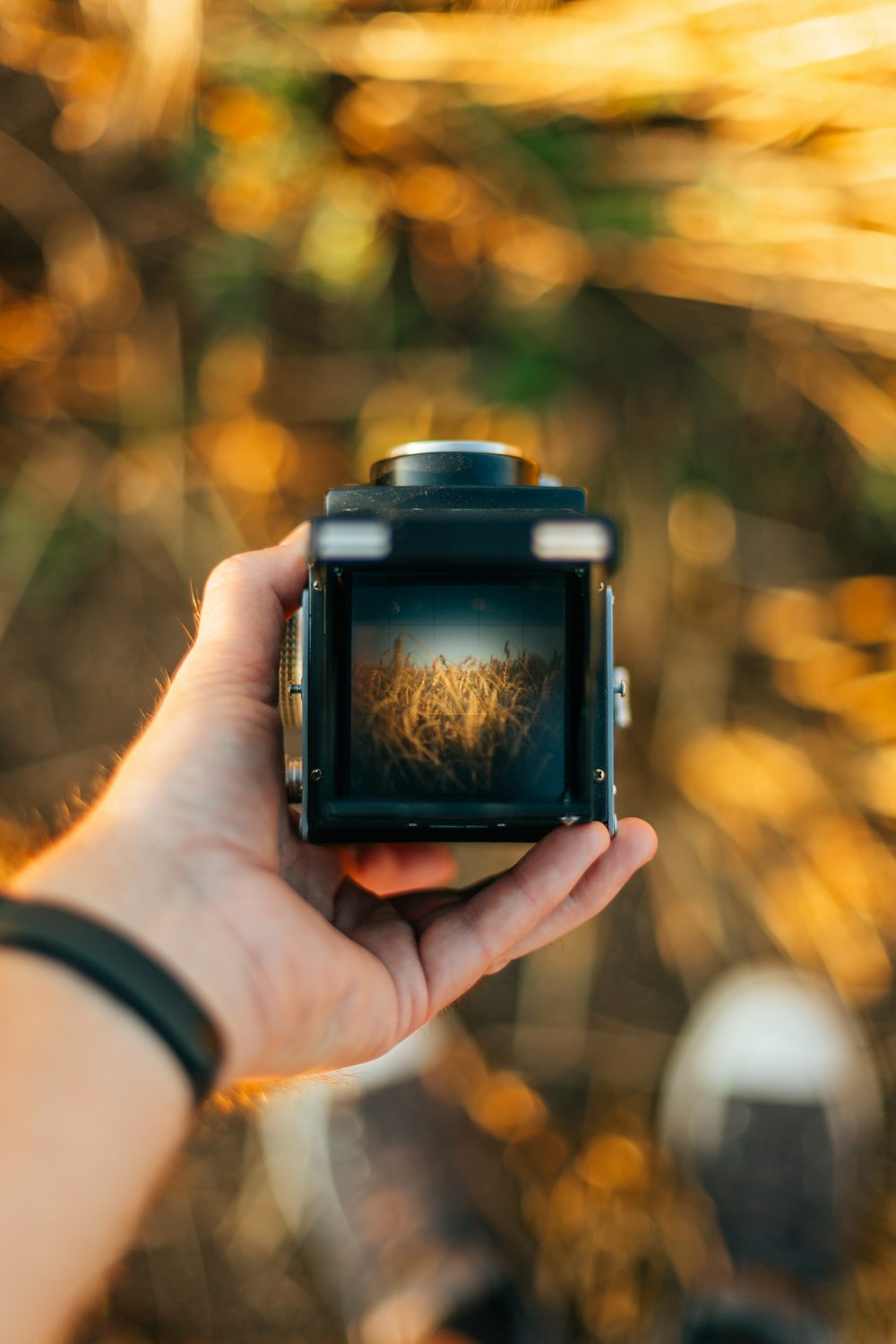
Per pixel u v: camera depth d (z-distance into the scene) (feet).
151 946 2.57
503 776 3.24
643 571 6.76
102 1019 2.34
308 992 2.89
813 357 6.49
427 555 3.05
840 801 6.90
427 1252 6.29
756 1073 6.72
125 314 6.73
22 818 6.88
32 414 6.86
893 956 6.91
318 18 6.03
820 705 6.88
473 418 6.61
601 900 3.75
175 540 6.86
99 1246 2.20
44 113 6.45
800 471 6.78
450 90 6.07
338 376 6.73
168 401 6.78
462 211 6.34
